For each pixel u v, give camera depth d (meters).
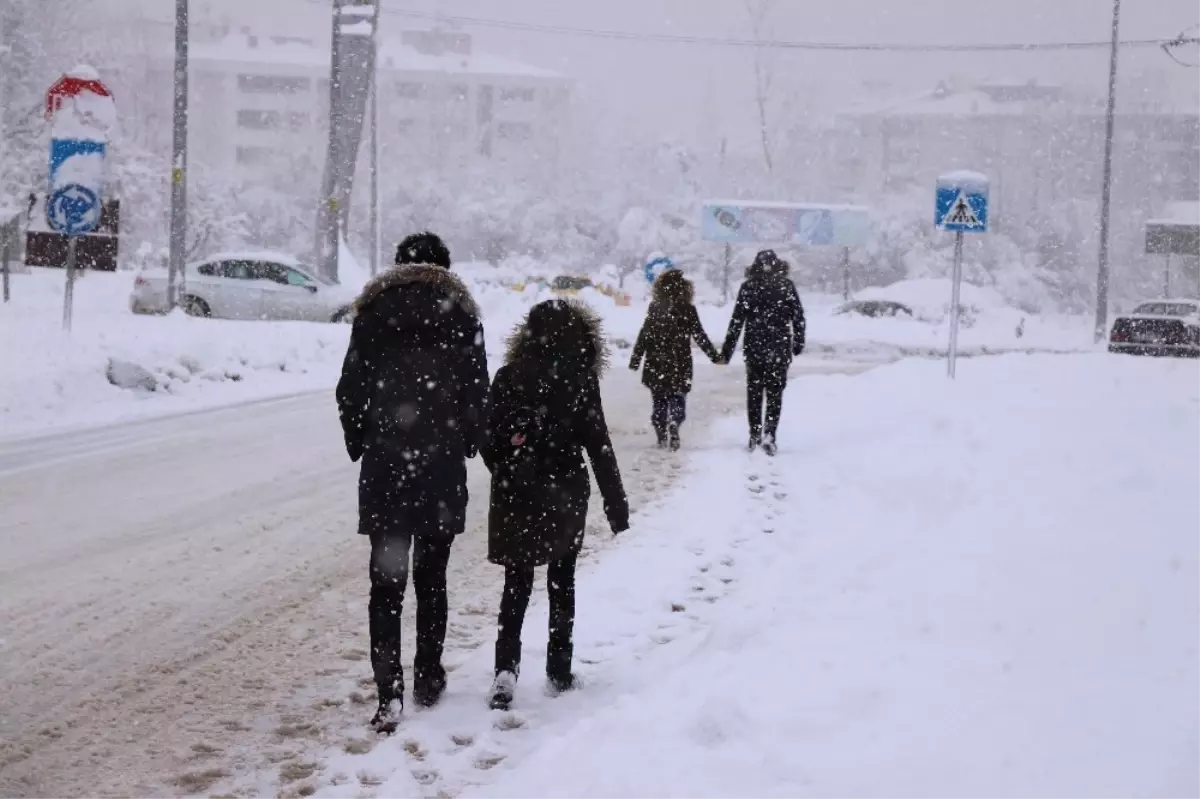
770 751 4.59
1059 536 7.69
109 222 22.80
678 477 11.40
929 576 7.09
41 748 5.25
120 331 18.38
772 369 12.29
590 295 35.94
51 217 17.33
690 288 12.88
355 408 5.64
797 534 9.02
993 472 10.09
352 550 8.72
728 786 4.33
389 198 67.62
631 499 10.41
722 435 13.93
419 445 5.48
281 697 5.91
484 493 10.86
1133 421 12.61
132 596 7.43
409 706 5.78
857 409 15.19
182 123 23.02
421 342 5.55
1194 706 4.65
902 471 10.63
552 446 5.85
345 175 36.94
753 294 12.30
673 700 5.31
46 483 10.52
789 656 5.72
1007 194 73.25
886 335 34.62
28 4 54.88
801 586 7.33
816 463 11.79
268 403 15.96
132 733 5.43
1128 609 6.02
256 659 6.44
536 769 4.73
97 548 8.48
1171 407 13.72
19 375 14.49
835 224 48.28
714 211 48.00
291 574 8.05
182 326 19.95
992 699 4.92
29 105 52.81
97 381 15.44
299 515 9.72
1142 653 5.37
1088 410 13.62
